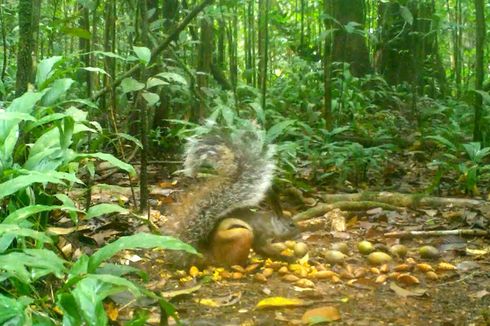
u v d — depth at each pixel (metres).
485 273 1.66
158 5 2.95
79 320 0.95
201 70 3.13
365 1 4.75
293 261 1.70
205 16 3.02
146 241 1.01
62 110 2.27
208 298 1.47
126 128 2.74
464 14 5.53
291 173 2.39
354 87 4.06
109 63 3.15
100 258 1.01
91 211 1.27
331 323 1.35
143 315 1.17
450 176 2.72
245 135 1.81
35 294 1.23
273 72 5.38
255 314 1.39
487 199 2.34
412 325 1.35
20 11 1.63
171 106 3.21
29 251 1.07
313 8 5.29
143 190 1.99
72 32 2.06
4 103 1.92
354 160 2.69
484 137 2.87
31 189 1.42
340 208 2.19
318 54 4.81
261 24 3.38
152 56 2.03
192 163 1.76
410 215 2.16
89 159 1.87
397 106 4.31
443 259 1.78
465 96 3.91
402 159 3.11
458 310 1.43
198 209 1.66
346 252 1.80
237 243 1.62
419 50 4.37
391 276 1.62
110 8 2.78
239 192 1.68
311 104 3.54
